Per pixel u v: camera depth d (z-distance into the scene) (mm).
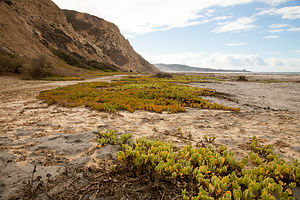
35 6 55719
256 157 3221
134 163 2746
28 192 2154
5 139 3896
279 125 5652
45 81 22844
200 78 36656
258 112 7844
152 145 3447
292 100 11320
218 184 2312
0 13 35062
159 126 5445
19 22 39938
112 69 67750
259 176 2561
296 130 5074
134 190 2320
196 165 2988
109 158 3129
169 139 4297
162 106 8383
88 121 5676
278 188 2234
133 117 6512
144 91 13828
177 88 16625
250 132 4938
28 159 3016
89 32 102625
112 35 107438
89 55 67312
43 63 27281
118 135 4383
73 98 9945
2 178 2438
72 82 22875
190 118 6598
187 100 10898
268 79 36750
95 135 4324
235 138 4430
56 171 2670
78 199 2100
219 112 7805
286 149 3750
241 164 2850
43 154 3219
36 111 6969
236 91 16031
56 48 49469
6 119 5648
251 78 40594
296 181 2561
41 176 2523
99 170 2705
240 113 7594
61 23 64500
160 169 2559
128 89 15469
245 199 2129
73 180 2445
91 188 2303
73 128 4852
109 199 2146
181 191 2338
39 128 4777
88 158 3115
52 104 8555
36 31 45844
